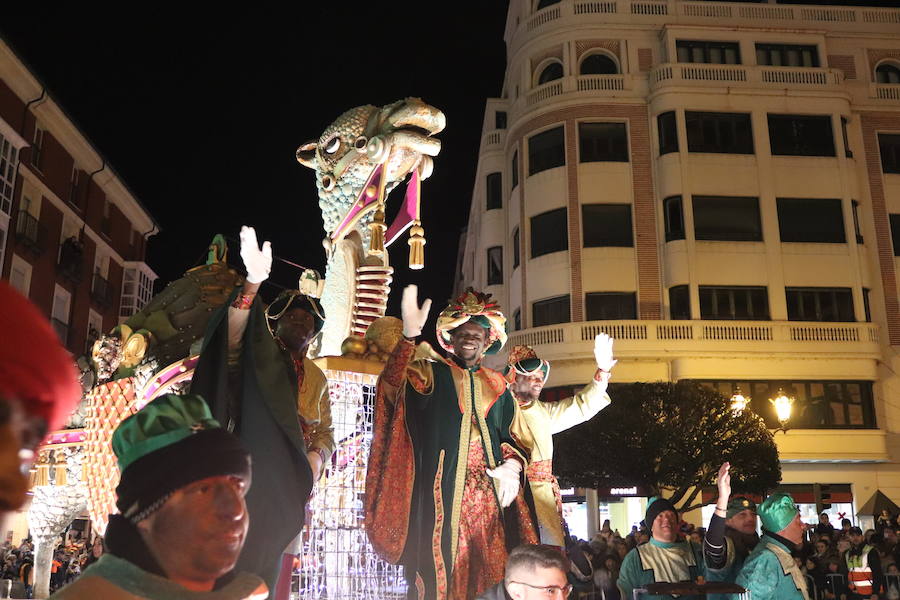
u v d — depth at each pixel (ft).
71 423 17.80
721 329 96.27
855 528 45.88
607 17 106.32
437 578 13.56
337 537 15.85
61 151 105.29
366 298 18.79
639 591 16.83
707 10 107.14
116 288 122.72
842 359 97.35
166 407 5.97
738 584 16.44
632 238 100.37
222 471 5.80
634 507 96.37
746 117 102.94
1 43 86.58
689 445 78.43
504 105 121.70
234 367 11.67
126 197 123.85
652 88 103.40
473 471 14.33
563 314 100.48
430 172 19.69
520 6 115.24
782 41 106.32
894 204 103.40
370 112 20.03
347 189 19.56
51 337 3.68
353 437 16.43
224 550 5.74
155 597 5.53
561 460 82.69
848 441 95.45
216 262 17.62
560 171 103.19
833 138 102.99
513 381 15.90
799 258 99.50
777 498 16.61
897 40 108.47
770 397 95.76
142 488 5.67
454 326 15.01
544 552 10.64
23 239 94.48
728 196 100.37
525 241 104.94
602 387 17.34
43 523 17.85
